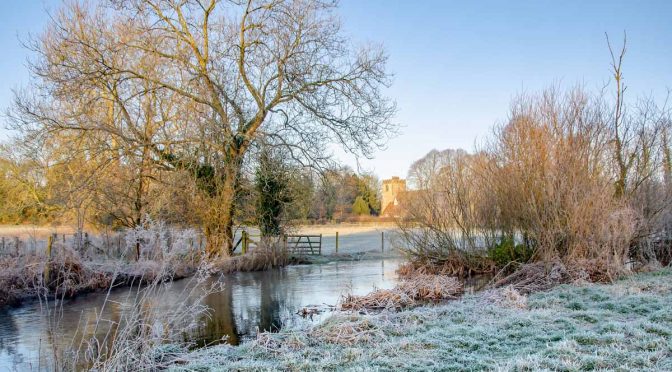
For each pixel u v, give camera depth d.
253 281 17.36
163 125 21.41
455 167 17.69
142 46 20.72
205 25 21.78
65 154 21.36
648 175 15.52
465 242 16.97
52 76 19.05
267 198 23.30
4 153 25.58
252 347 7.79
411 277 16.61
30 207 25.34
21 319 11.12
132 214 21.23
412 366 6.35
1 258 14.67
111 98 21.02
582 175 14.33
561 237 14.11
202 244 21.77
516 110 15.80
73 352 7.70
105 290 14.63
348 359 6.86
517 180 15.23
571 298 10.70
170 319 8.22
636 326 7.57
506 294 11.00
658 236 15.43
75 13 20.86
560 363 5.89
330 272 20.05
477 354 6.79
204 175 21.42
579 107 15.06
